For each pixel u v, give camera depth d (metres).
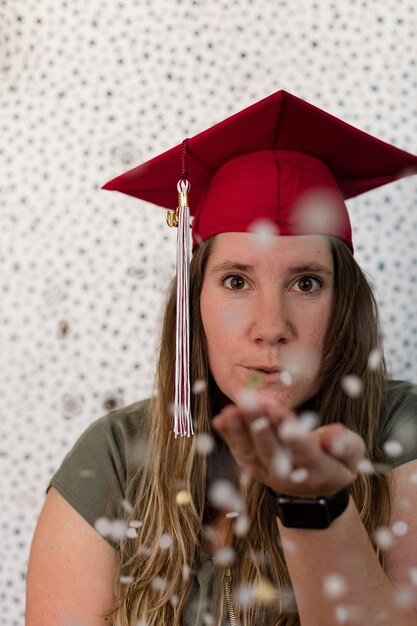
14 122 1.74
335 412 1.04
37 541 1.11
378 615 0.76
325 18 1.67
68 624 1.05
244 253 0.96
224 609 0.99
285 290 0.97
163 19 1.71
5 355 1.74
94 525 1.09
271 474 0.63
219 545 1.04
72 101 1.73
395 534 0.97
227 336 0.97
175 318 1.15
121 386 1.71
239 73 1.69
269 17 1.68
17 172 1.75
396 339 1.63
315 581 0.73
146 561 1.05
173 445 1.09
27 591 1.10
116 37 1.72
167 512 1.06
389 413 1.09
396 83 1.65
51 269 1.73
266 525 1.01
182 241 1.05
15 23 1.74
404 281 1.64
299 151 1.03
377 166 1.09
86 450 1.15
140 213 1.71
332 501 0.68
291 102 0.97
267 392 0.96
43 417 1.73
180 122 1.70
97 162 1.72
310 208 0.98
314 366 0.98
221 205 1.01
